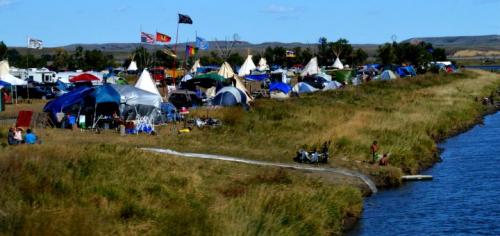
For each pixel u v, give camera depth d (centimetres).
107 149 3197
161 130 4631
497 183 3656
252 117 5369
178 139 4225
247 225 2200
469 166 4241
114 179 2508
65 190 2267
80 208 2047
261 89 8750
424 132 5262
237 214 2297
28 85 7400
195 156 3578
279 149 4059
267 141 4306
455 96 8994
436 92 9469
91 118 4700
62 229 1834
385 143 4388
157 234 2005
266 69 11500
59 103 4719
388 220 2852
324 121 5303
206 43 7719
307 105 6588
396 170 3722
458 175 3919
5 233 1777
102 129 4572
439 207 3092
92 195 2262
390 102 7562
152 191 2481
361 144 4228
